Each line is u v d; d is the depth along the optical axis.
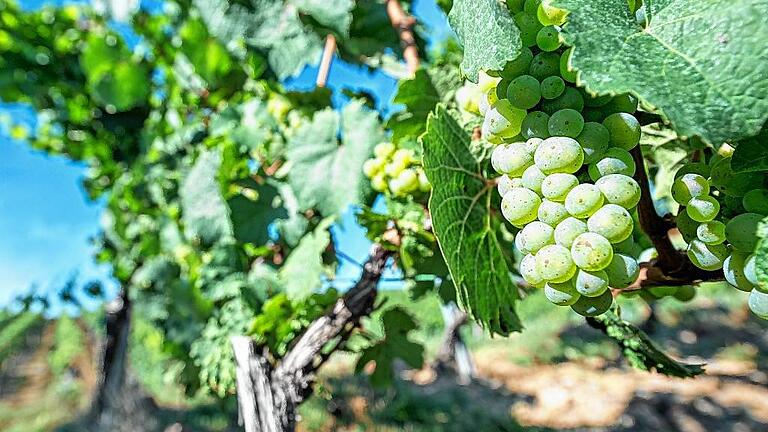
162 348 0.63
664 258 0.21
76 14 0.93
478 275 0.22
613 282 0.17
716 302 3.26
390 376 0.46
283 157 0.45
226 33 0.46
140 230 0.90
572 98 0.17
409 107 0.30
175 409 2.05
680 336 2.87
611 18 0.15
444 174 0.21
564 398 2.20
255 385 0.36
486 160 0.23
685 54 0.14
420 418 1.89
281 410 0.35
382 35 0.46
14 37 0.90
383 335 0.45
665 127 0.24
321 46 0.45
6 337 3.76
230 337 0.41
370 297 0.37
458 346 2.46
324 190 0.36
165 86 0.81
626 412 2.01
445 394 2.19
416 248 0.35
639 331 0.27
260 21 0.45
